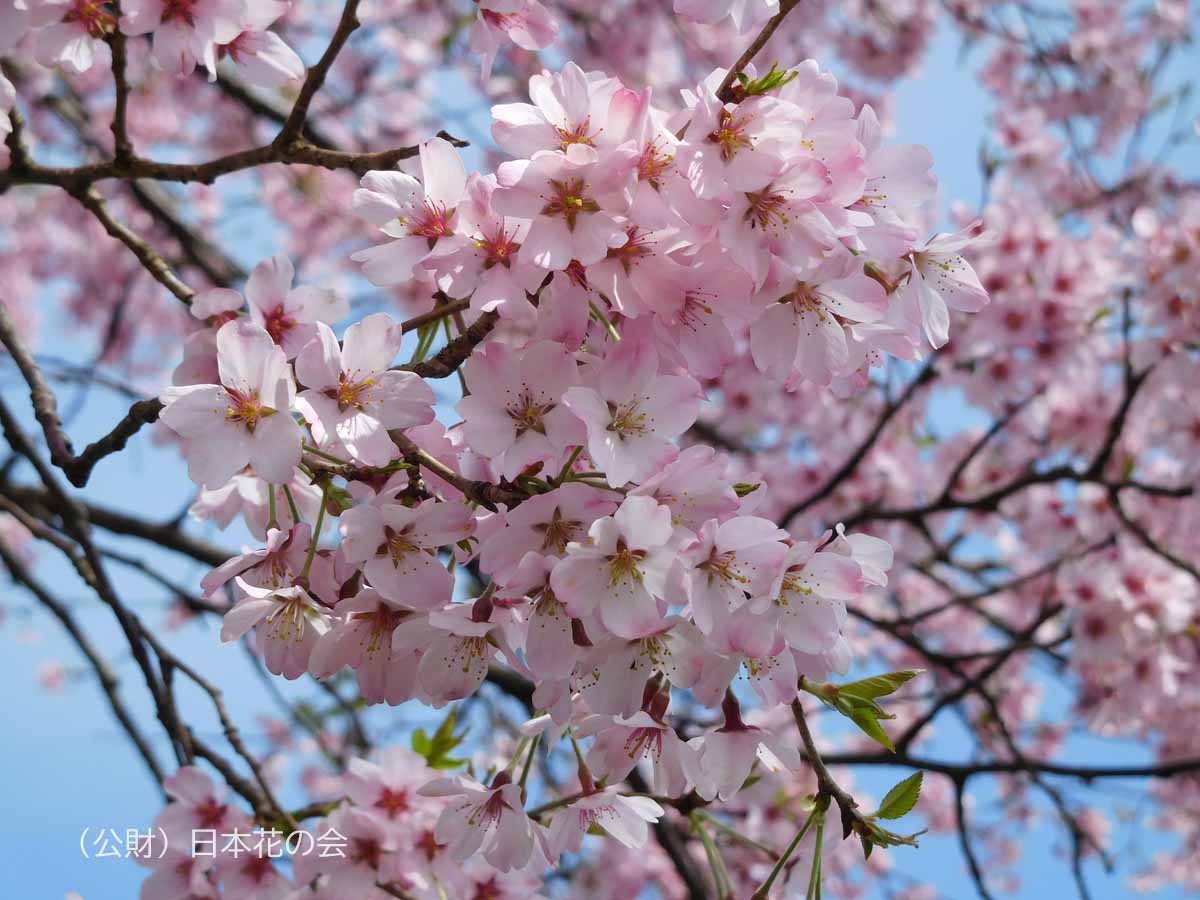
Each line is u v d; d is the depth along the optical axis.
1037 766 0.92
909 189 0.47
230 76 1.09
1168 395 1.13
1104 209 1.56
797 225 0.43
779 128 0.43
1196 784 1.42
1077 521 1.16
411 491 0.44
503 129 0.44
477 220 0.44
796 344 0.45
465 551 0.45
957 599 1.11
